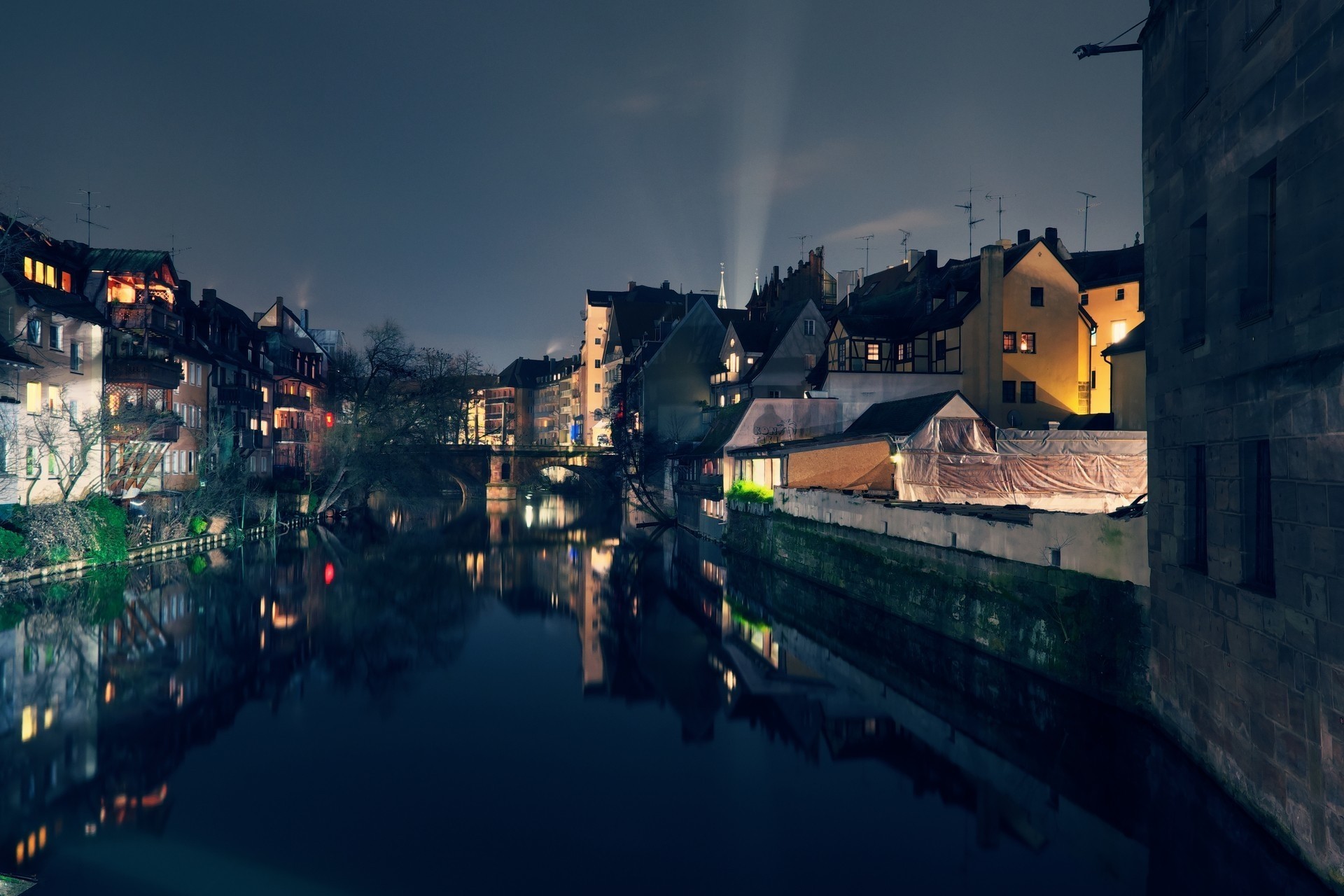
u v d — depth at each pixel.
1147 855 11.37
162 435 44.47
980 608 19.23
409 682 20.84
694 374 72.88
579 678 21.34
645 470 67.06
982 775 14.20
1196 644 12.01
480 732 17.05
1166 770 12.90
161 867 11.22
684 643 25.50
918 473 31.17
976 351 46.31
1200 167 12.00
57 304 39.28
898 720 17.05
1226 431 11.01
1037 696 16.83
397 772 14.84
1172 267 13.10
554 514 74.19
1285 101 9.50
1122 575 14.78
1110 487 31.39
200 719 17.56
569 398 128.00
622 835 12.30
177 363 47.00
